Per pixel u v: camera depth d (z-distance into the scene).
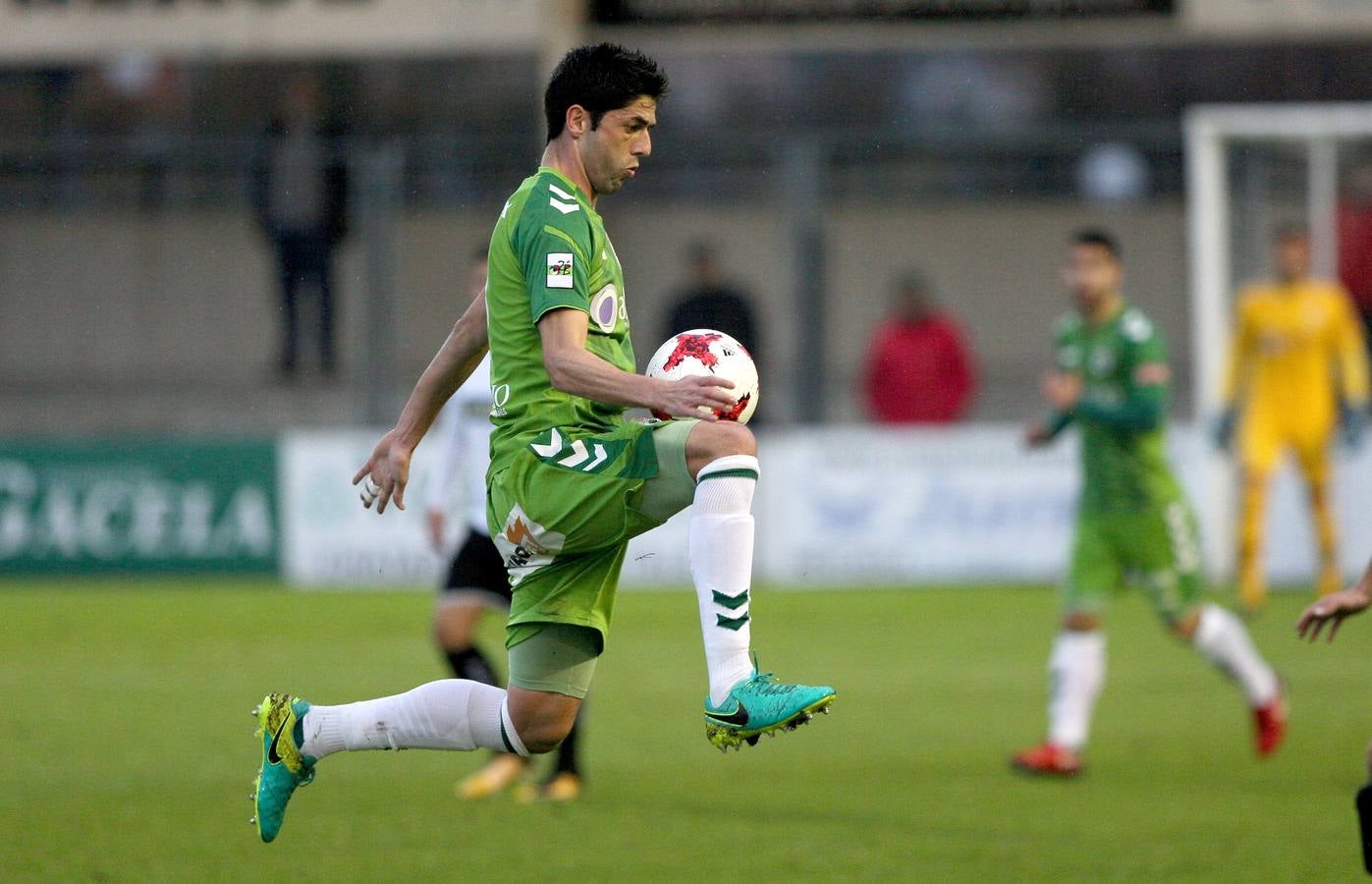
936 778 27.20
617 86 16.75
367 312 54.22
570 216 16.41
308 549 53.59
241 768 27.92
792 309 53.91
